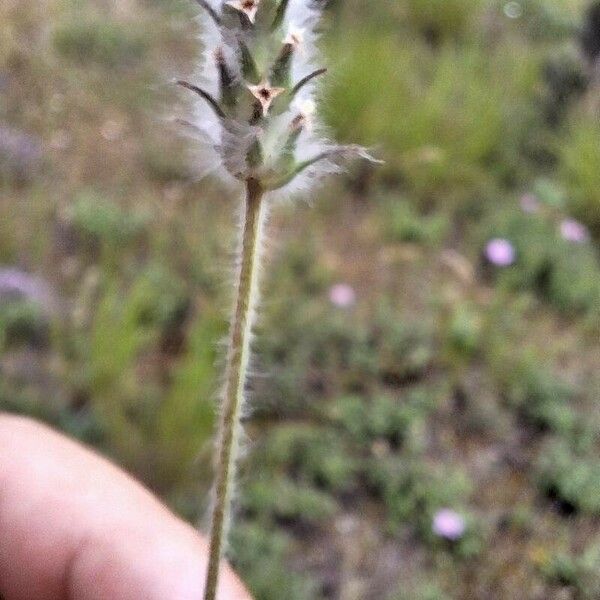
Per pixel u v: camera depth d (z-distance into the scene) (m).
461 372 0.21
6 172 0.27
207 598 0.07
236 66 0.07
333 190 0.27
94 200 0.26
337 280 0.24
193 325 0.21
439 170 0.27
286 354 0.21
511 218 0.26
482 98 0.29
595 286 0.24
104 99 0.30
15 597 0.13
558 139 0.29
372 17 0.34
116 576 0.12
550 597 0.17
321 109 0.08
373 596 0.17
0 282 0.22
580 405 0.21
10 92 0.30
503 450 0.20
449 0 0.35
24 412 0.19
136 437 0.19
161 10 0.34
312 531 0.18
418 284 0.24
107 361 0.20
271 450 0.19
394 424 0.20
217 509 0.07
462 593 0.17
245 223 0.07
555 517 0.18
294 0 0.07
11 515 0.13
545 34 0.36
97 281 0.22
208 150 0.08
